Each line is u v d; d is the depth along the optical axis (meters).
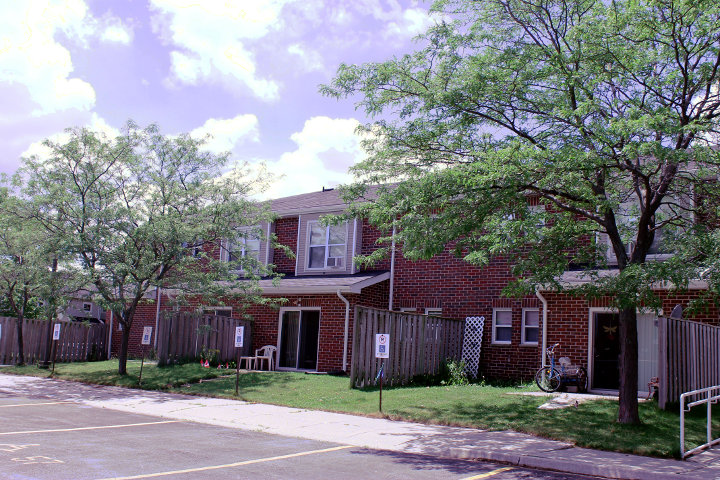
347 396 15.55
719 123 11.48
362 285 20.73
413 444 10.62
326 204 24.08
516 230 11.63
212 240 20.45
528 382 18.48
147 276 19.16
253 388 17.19
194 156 20.25
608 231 12.48
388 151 13.20
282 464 8.61
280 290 22.03
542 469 9.20
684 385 13.76
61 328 24.38
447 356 19.61
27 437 9.83
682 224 12.22
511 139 12.80
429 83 12.92
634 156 10.51
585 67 12.53
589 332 16.94
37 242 19.61
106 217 18.53
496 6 12.77
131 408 14.35
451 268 20.77
